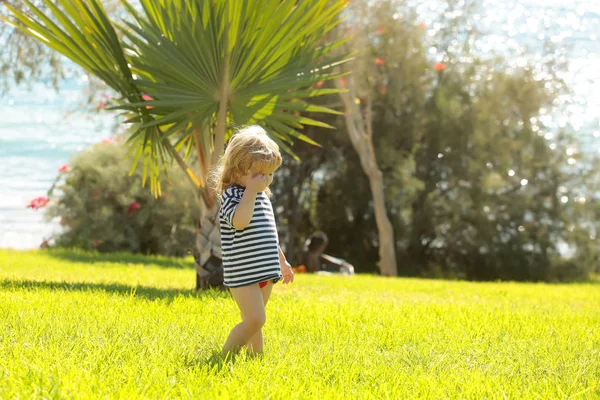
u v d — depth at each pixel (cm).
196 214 1919
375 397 359
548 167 2484
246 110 845
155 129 869
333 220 2523
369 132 2139
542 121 2555
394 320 652
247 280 432
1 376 357
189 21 827
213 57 817
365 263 2519
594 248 2475
